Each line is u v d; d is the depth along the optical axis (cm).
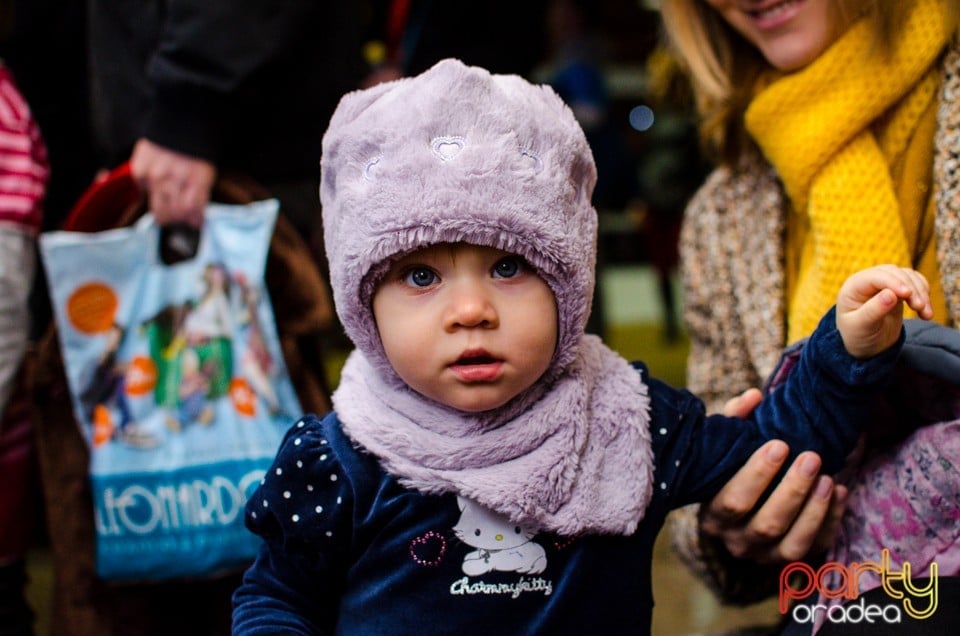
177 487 147
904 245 123
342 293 108
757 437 116
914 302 101
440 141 104
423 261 104
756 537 118
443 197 100
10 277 156
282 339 154
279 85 159
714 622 216
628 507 108
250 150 161
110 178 155
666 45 169
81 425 151
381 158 106
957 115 118
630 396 113
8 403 158
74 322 150
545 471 106
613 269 1077
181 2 151
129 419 149
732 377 145
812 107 127
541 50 225
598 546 108
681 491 115
